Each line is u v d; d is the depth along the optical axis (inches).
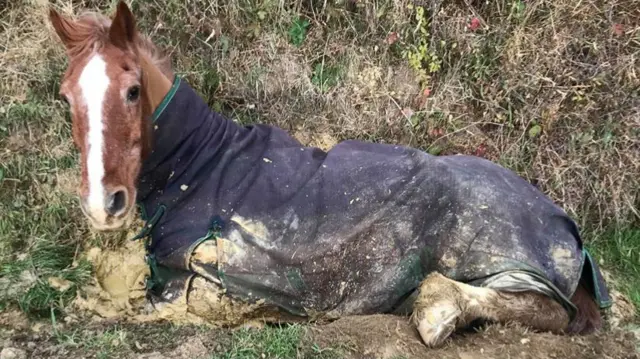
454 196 92.5
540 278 88.1
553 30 126.3
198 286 89.4
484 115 129.4
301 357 83.7
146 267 101.3
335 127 129.0
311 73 130.8
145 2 121.0
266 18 128.7
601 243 123.6
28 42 116.6
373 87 130.6
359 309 92.0
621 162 123.0
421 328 85.1
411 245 91.4
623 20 126.6
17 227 106.5
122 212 78.2
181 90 89.2
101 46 79.3
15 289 95.0
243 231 89.6
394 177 94.1
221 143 93.3
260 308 91.2
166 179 90.1
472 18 129.4
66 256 104.2
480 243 90.4
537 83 125.9
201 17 123.3
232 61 126.0
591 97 125.0
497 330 87.4
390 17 130.5
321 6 132.0
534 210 93.0
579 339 90.4
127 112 78.5
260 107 126.4
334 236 91.1
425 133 130.3
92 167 75.8
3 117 111.0
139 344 85.9
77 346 85.3
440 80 131.6
